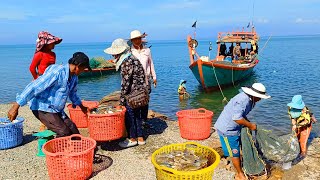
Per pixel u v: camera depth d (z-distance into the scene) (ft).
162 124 27.81
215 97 59.67
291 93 58.23
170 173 12.79
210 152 15.17
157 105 51.93
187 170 13.56
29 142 23.24
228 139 16.43
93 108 20.88
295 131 19.90
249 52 80.33
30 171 17.98
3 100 62.23
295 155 18.12
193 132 23.22
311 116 20.33
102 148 21.36
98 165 18.70
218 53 78.28
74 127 17.94
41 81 15.21
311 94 56.80
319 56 160.45
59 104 16.47
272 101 49.93
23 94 14.94
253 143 16.79
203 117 23.03
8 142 21.53
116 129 19.40
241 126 16.65
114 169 18.17
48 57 20.29
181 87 57.52
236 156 16.66
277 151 17.88
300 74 87.25
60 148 17.37
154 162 13.64
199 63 58.70
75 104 18.58
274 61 135.13
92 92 71.15
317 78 78.07
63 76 15.88
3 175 17.37
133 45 22.58
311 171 18.21
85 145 17.52
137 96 19.95
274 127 34.91
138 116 21.61
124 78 19.99
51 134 20.07
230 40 75.25
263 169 17.16
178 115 23.86
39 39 19.93
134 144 21.71
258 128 17.89
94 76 94.53
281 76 84.38
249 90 15.60
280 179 17.25
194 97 59.52
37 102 16.51
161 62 157.69
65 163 15.47
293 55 175.11
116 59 20.77
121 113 19.45
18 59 236.22
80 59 16.11
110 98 26.81
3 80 94.07
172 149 16.02
